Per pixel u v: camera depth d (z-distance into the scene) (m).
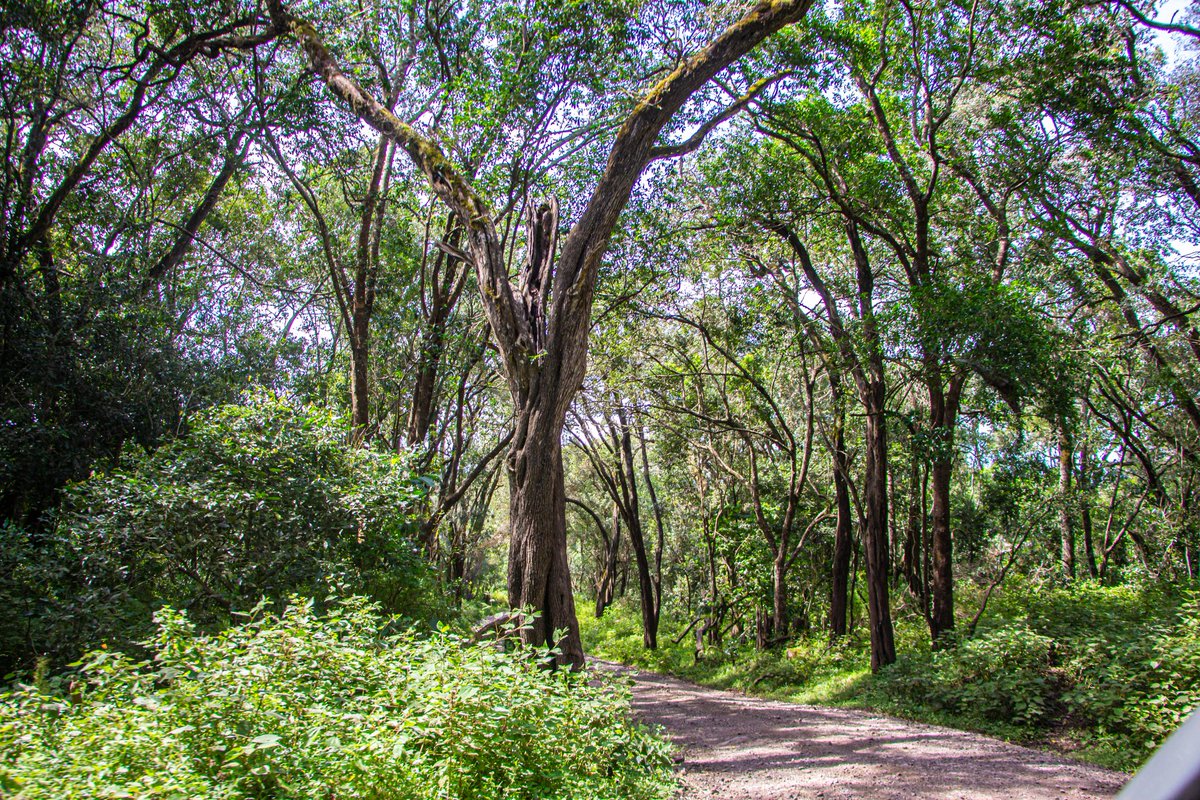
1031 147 15.77
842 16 15.20
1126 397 21.28
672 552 34.50
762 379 23.67
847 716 12.71
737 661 21.55
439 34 14.95
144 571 9.60
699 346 23.69
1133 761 8.72
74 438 13.09
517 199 13.84
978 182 16.45
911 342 13.38
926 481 18.44
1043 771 8.23
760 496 24.86
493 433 30.25
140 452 11.62
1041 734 10.30
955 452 14.97
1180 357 20.33
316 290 23.47
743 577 24.03
